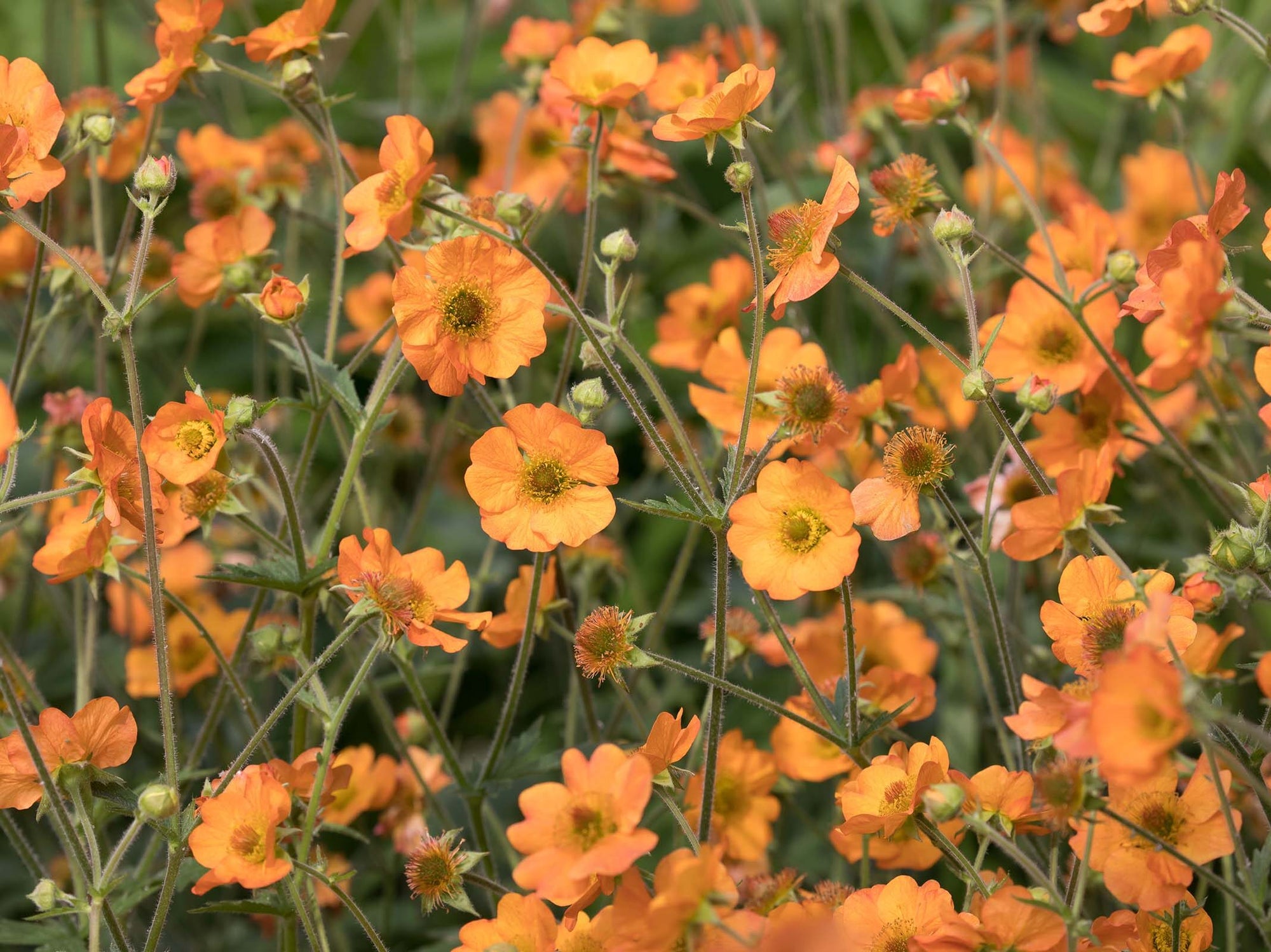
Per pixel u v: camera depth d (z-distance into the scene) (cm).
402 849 125
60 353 142
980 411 132
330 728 110
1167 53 123
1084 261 122
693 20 185
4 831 119
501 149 144
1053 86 181
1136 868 107
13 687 113
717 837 120
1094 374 119
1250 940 118
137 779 130
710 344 131
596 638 111
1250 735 103
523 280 113
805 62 180
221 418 113
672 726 109
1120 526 138
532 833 106
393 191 112
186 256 124
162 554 134
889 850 117
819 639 123
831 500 111
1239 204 111
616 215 153
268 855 108
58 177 115
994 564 134
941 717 130
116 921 111
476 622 112
